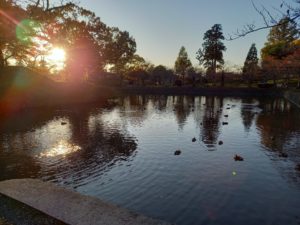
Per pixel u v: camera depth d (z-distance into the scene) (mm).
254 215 8242
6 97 34375
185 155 14625
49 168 12539
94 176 11539
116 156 14453
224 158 14078
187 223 7812
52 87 44281
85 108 38656
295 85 64188
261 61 69562
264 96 60750
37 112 33250
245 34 5461
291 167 12695
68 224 4234
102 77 75188
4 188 5602
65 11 31297
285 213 8375
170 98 57438
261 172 12023
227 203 9031
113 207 4781
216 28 80062
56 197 5172
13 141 17969
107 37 64500
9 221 4375
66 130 21984
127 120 27469
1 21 21172
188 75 94062
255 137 19250
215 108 38406
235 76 84812
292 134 20250
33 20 23953
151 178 11273
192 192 9906
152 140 18312
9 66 39062
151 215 8281
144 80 87875
